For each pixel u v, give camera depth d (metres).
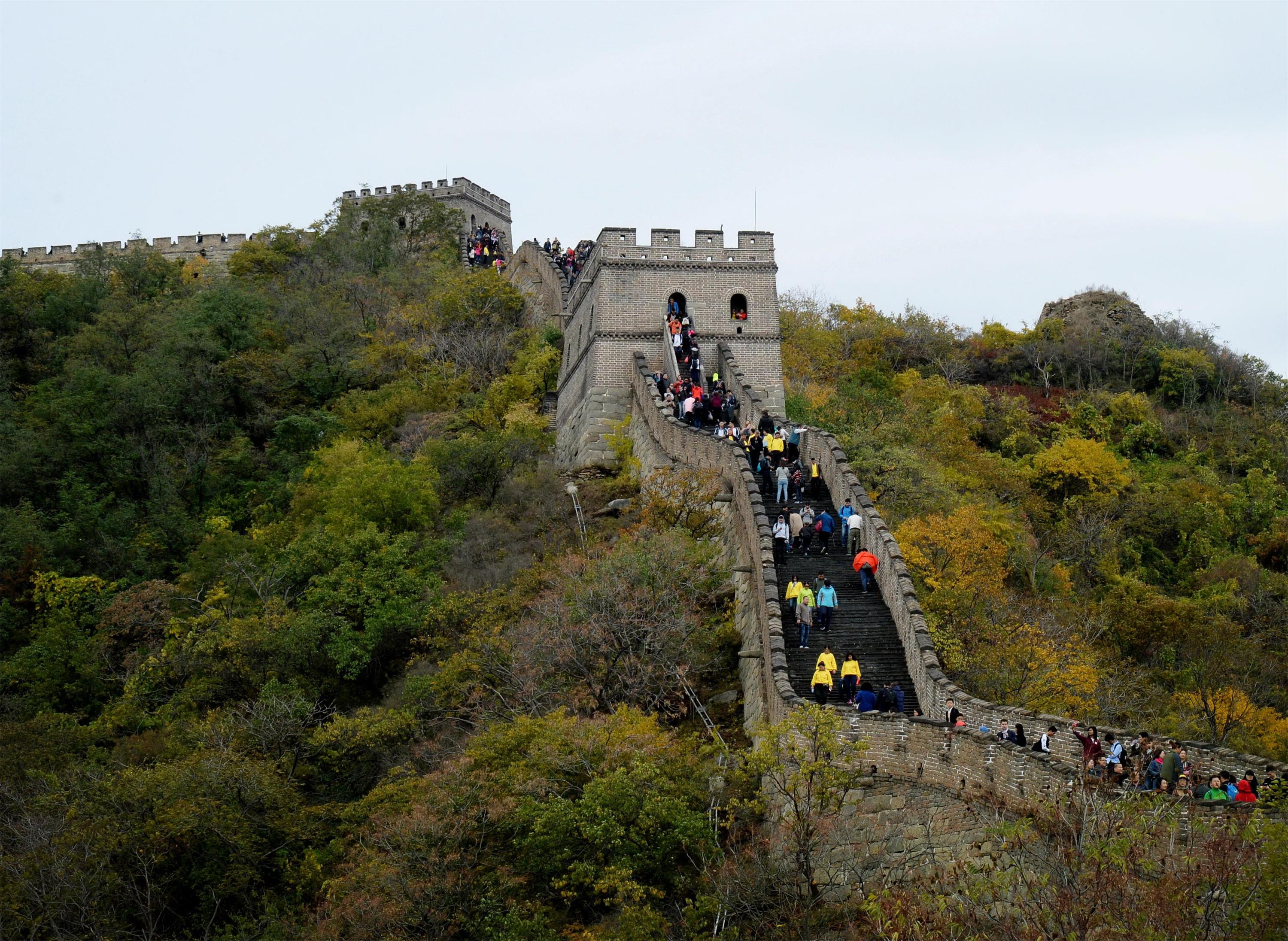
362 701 56.47
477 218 131.62
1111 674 55.16
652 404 62.88
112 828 43.50
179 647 58.53
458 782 39.66
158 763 46.91
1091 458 84.56
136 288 107.75
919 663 39.38
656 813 37.38
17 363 97.06
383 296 100.19
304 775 49.19
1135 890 23.86
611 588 48.44
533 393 79.50
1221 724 51.53
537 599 54.31
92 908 41.59
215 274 114.94
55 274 112.62
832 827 34.88
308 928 40.47
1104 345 110.56
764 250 70.00
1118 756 30.25
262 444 87.62
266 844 44.75
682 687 47.12
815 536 47.69
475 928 36.41
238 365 89.81
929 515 61.75
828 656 39.56
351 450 75.38
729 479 53.25
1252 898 23.05
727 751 40.41
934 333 111.12
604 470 66.19
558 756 40.06
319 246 115.00
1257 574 74.00
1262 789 27.12
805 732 35.75
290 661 56.03
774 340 69.19
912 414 84.00
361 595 59.03
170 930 42.91
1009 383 107.19
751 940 33.66
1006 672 48.28
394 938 35.81
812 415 72.94
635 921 34.41
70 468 82.06
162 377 87.19
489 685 50.12
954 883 28.06
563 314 82.06
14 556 73.06
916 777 34.12
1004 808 30.80
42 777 47.88
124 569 74.88
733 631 48.41
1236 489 89.00
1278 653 62.84
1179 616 62.12
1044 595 64.81
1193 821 25.38
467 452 69.88
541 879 38.12
